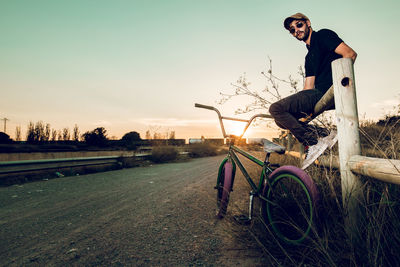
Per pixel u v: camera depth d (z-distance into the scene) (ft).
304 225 5.98
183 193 13.01
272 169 7.13
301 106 7.11
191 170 23.98
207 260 5.50
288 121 7.22
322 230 4.96
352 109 4.77
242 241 6.08
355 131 4.75
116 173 22.79
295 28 7.80
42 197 12.54
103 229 7.73
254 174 11.78
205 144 54.29
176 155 40.04
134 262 5.49
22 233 7.45
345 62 4.86
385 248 4.02
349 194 4.64
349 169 4.67
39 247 6.38
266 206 6.48
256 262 5.26
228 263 5.30
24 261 5.59
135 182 17.01
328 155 7.11
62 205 10.87
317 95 6.99
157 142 46.62
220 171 9.61
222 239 6.68
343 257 4.42
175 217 8.86
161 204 10.78
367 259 4.07
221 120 9.32
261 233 6.22
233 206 9.64
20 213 9.67
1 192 13.91
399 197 4.69
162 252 5.99
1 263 5.52
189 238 6.85
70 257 5.78
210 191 13.41
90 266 5.32
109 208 10.27
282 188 6.72
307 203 6.26
